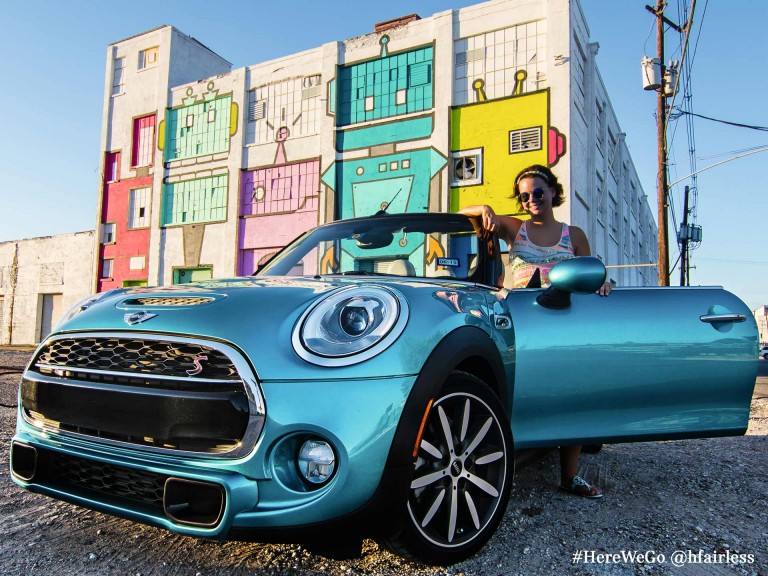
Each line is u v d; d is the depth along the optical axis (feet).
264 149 55.11
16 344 74.74
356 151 49.52
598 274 6.63
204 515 4.89
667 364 7.32
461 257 8.58
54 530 6.88
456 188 45.01
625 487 9.47
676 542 6.96
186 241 58.85
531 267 9.05
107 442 5.41
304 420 4.84
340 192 50.14
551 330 7.11
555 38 41.93
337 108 50.67
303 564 5.97
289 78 54.19
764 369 53.98
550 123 41.68
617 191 67.77
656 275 124.26
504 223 9.60
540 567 6.08
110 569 5.82
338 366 5.04
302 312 5.48
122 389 5.38
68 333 6.05
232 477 4.82
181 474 4.94
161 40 62.44
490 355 6.38
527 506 8.21
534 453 9.09
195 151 59.41
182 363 5.22
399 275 8.54
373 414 4.94
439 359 5.49
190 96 59.98
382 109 48.85
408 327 5.45
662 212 45.60
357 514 4.87
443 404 5.76
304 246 9.78
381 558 6.17
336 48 50.88
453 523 5.80
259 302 5.67
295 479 4.96
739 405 7.55
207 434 4.94
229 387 4.99
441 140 45.32
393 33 48.52
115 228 64.54
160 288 6.91
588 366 7.11
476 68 45.11
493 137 43.80
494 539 6.84
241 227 55.77
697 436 7.41
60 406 5.80
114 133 65.82
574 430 7.12
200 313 5.50
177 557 6.13
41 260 74.84
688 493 9.20
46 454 5.88
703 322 7.53
